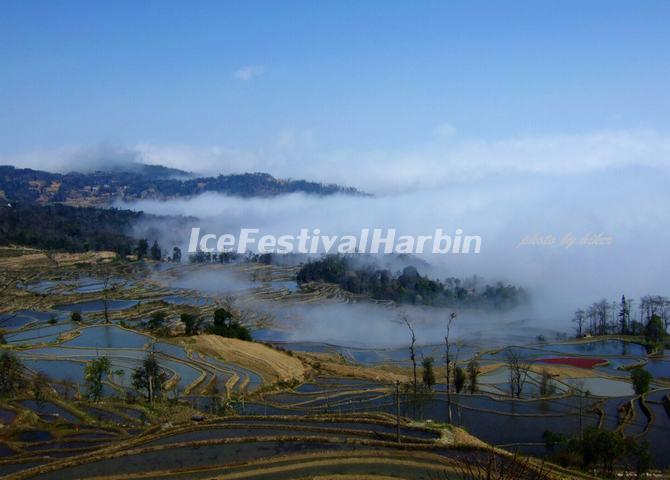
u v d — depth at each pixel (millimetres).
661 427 88562
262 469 49094
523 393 109000
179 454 53094
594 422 89438
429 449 53562
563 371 128250
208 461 51188
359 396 100062
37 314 188625
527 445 76000
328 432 59156
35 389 83000
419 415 87625
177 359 116375
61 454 56688
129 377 100875
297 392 102688
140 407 77938
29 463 53688
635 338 178500
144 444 56531
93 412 75125
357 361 150625
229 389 97562
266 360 120188
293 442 55844
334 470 48656
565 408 97062
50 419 71000
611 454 62500
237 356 121438
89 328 152500
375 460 50750
